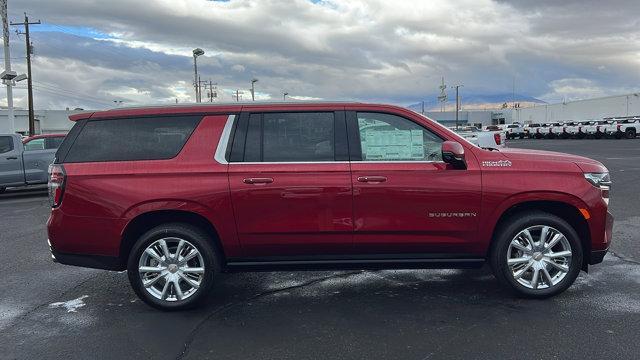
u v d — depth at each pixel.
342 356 3.93
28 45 35.69
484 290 5.39
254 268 4.97
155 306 4.93
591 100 72.00
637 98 61.69
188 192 4.77
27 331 4.56
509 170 4.85
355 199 4.79
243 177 4.79
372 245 4.86
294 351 4.04
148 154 4.90
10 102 30.59
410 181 4.79
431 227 4.82
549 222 4.89
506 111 99.81
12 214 11.12
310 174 4.79
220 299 5.30
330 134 4.91
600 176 4.96
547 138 59.59
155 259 4.91
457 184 4.80
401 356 3.90
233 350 4.09
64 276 6.26
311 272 6.19
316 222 4.80
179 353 4.05
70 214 4.84
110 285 5.88
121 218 4.79
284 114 4.96
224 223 4.82
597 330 4.29
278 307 5.04
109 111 5.01
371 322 4.59
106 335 4.44
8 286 5.89
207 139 4.90
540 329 4.34
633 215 9.16
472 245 4.89
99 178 4.82
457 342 4.12
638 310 4.73
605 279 5.64
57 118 68.44
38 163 13.93
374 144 4.90
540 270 4.98
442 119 101.31
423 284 5.64
